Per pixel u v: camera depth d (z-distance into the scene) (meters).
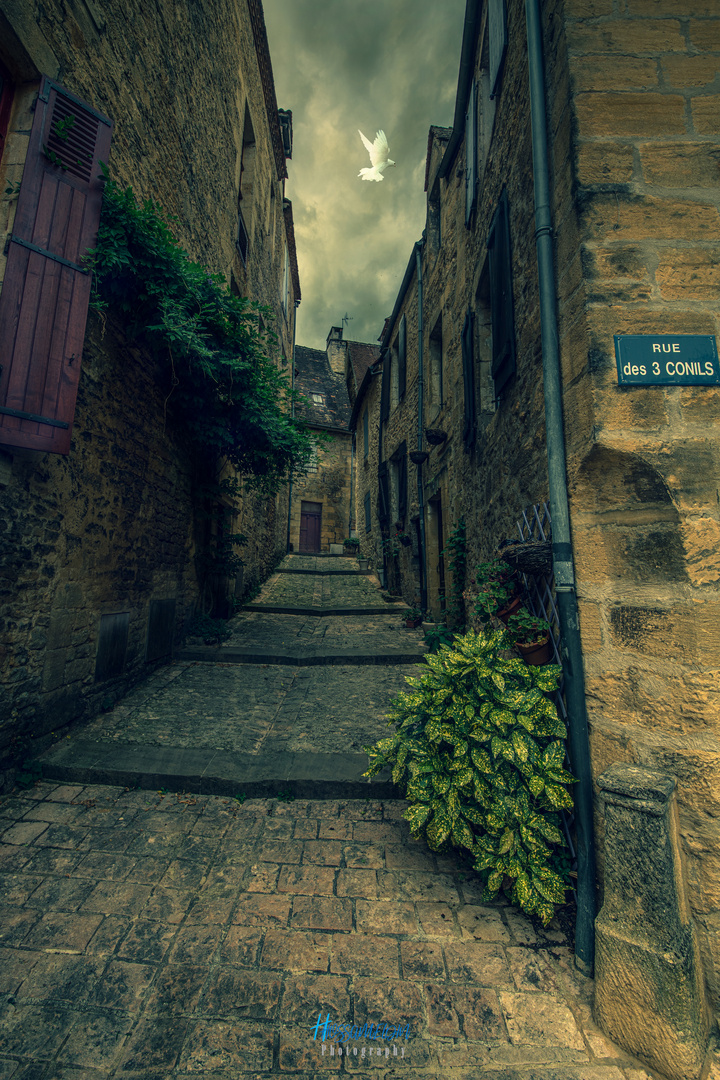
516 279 3.20
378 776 3.07
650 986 1.50
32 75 2.98
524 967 1.83
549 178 2.42
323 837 2.60
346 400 22.64
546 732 2.07
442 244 7.09
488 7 4.09
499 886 2.03
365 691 4.82
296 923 2.01
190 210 5.54
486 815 2.11
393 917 2.06
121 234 3.40
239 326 4.91
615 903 1.62
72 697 3.60
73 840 2.49
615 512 1.98
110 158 3.77
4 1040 1.51
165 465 5.29
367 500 15.52
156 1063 1.46
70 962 1.79
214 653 5.73
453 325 6.23
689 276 2.02
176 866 2.34
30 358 2.81
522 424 3.01
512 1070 1.47
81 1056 1.47
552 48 2.40
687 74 2.14
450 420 6.38
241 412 5.53
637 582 1.91
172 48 4.91
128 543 4.45
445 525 6.69
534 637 2.35
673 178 2.08
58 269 2.98
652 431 1.92
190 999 1.67
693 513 1.84
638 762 1.82
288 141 13.00
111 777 3.04
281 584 11.73
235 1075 1.43
